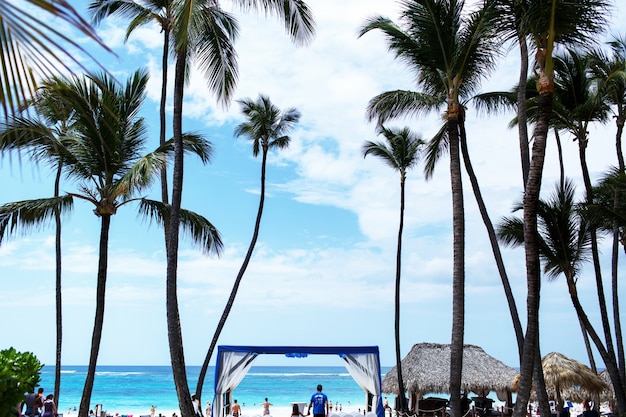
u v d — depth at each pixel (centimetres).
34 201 1555
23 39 230
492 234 1591
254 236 2498
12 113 272
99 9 1828
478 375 2422
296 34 1360
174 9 1194
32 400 1533
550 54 1137
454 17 1372
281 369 15962
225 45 1520
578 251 1747
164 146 1593
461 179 1393
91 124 1420
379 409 2022
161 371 13425
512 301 1533
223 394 1995
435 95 1568
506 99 1822
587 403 1920
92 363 1554
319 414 1917
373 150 2572
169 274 1326
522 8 1149
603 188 1617
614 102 1823
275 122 2575
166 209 1673
